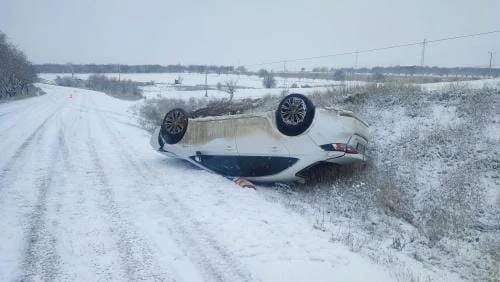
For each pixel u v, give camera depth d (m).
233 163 10.44
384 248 7.00
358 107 14.89
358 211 8.80
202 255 5.62
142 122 24.73
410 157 11.07
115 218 6.86
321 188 10.12
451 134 11.30
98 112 32.75
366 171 10.75
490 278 6.32
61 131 18.31
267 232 6.60
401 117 13.27
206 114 13.16
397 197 9.37
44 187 8.53
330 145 9.21
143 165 11.39
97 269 5.06
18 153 12.25
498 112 11.62
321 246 6.25
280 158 9.70
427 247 7.39
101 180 9.39
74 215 6.90
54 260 5.23
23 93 58.16
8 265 5.05
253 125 10.03
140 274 5.00
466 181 9.45
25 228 6.23
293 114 9.30
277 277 5.15
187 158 11.48
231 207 7.82
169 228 6.54
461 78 16.95
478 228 8.13
